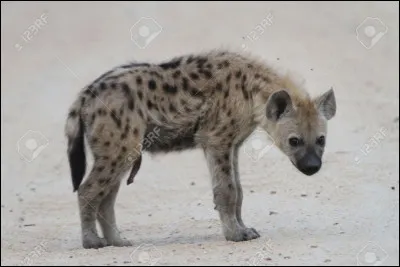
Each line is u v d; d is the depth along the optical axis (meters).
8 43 30.16
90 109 12.20
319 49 27.06
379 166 16.33
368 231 12.55
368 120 19.77
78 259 11.31
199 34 29.92
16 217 15.26
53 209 15.74
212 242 12.27
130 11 33.09
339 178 15.77
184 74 12.50
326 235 12.42
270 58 26.09
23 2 34.25
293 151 12.43
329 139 18.42
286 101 12.34
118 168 12.23
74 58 28.28
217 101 12.42
